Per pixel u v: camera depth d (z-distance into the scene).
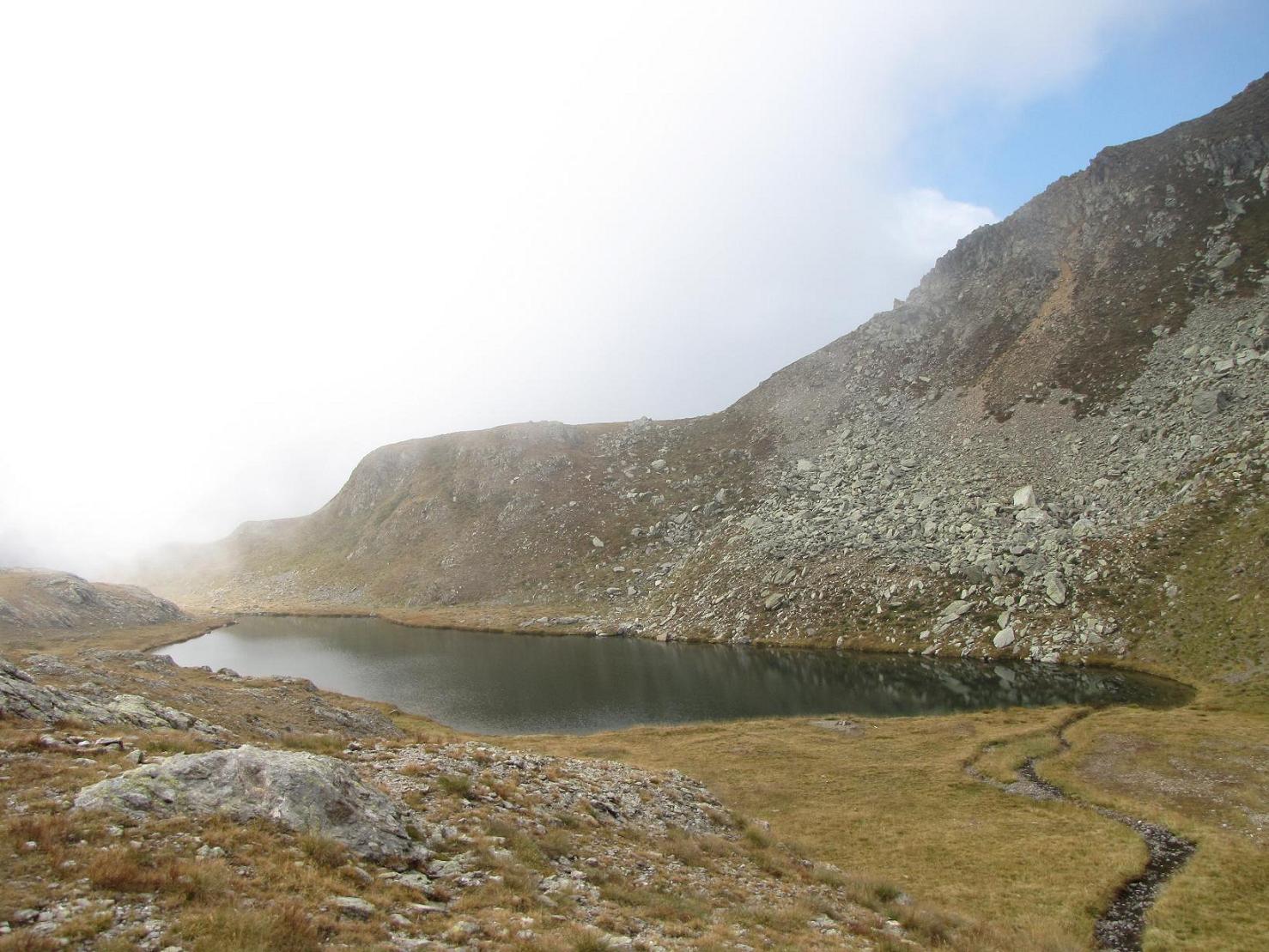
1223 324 100.38
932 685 67.19
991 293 156.62
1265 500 68.56
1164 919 23.11
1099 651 66.88
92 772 16.89
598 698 71.38
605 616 122.44
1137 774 38.78
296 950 10.47
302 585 192.00
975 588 83.31
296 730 35.25
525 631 119.06
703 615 106.81
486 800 23.59
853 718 57.38
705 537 139.75
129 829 13.84
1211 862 27.25
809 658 82.62
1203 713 49.09
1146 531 76.25
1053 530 84.19
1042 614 74.75
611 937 14.12
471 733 57.19
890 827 33.09
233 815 15.62
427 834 18.83
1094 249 141.38
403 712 57.94
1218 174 130.12
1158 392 96.81
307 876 13.49
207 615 162.50
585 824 24.41
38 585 119.19
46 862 11.79
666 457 184.88
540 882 17.39
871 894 23.52
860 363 172.25
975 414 123.75
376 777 23.89
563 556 157.38
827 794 38.59
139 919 10.53
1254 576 62.31
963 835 31.62
